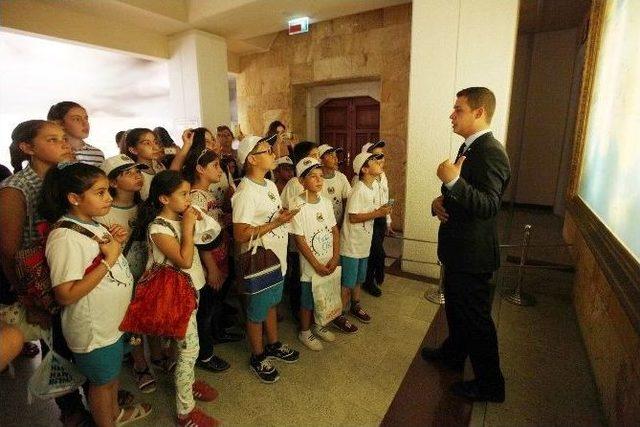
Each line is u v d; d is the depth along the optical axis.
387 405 1.69
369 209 2.30
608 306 1.76
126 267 1.41
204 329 1.88
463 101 1.53
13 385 1.87
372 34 4.41
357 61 4.58
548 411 1.65
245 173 1.87
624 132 1.69
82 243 1.20
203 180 1.89
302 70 5.09
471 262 1.52
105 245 1.26
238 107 5.95
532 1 3.73
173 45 4.65
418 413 1.64
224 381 1.86
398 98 4.37
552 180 5.24
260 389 1.80
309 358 2.04
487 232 1.52
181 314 1.43
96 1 3.56
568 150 4.53
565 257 3.20
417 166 3.04
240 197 1.70
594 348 1.90
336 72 4.78
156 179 1.48
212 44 4.62
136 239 1.62
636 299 1.19
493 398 1.65
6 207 1.35
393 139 4.50
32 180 1.45
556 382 1.84
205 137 2.35
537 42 5.03
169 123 5.24
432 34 2.79
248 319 1.83
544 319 2.46
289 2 3.70
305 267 2.05
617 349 1.56
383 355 2.07
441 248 1.65
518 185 5.51
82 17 3.85
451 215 1.58
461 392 1.72
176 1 4.09
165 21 4.15
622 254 1.47
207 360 1.92
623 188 1.61
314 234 2.01
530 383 1.83
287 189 2.33
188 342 1.50
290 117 5.36
